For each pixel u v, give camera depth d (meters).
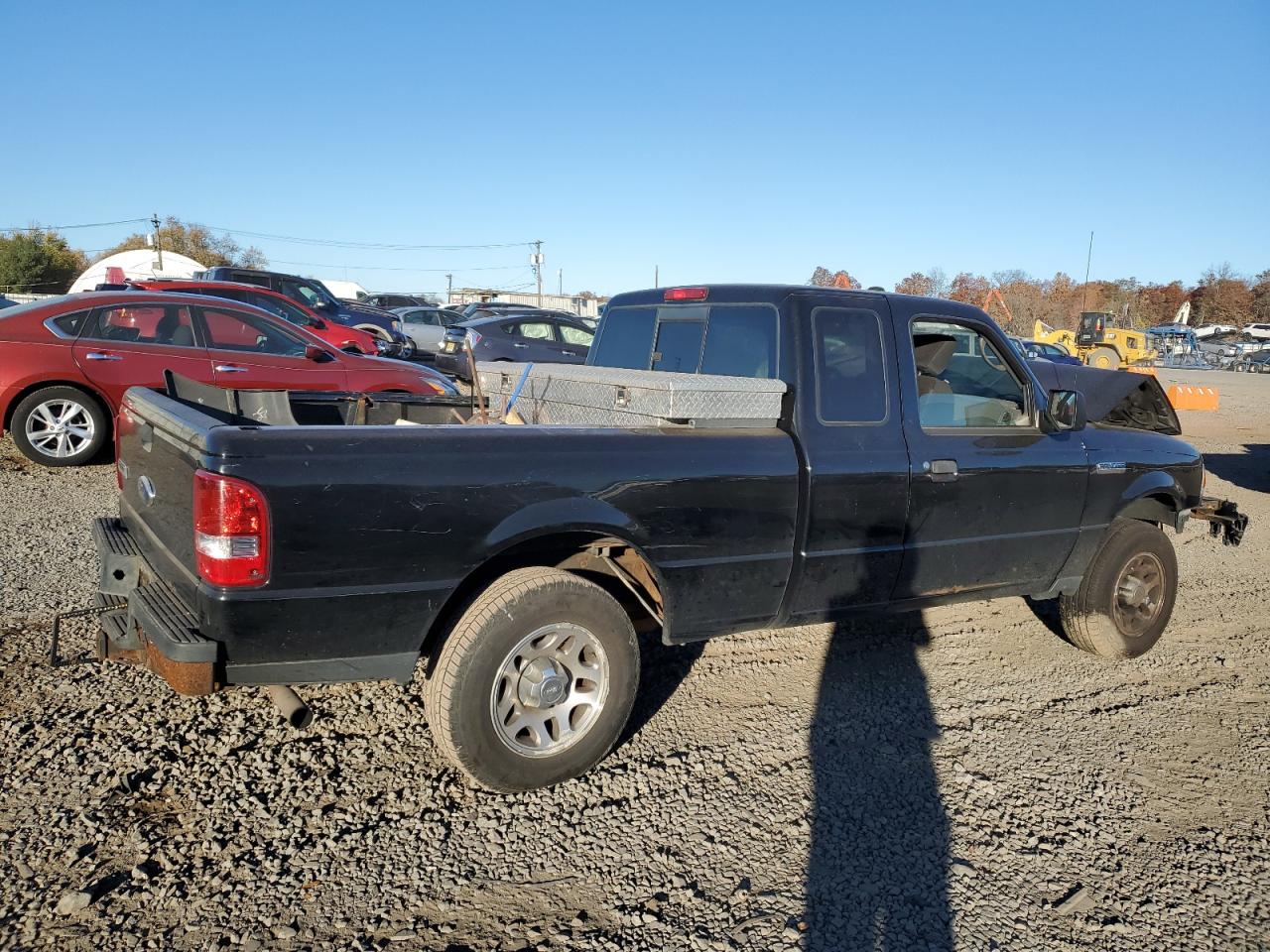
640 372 4.40
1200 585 7.16
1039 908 2.99
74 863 2.87
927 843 3.32
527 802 3.41
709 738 4.02
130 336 8.53
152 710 3.86
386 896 2.83
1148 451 5.30
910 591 4.44
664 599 3.70
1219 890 3.15
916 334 4.74
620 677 3.55
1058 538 4.89
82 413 8.48
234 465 2.83
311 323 14.03
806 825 3.38
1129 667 5.24
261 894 2.79
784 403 4.00
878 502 4.16
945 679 4.86
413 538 3.08
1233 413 24.25
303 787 3.39
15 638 4.48
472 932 2.70
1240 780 3.95
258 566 2.86
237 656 2.91
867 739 4.11
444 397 5.29
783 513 3.90
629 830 3.28
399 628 3.11
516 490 3.26
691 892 2.95
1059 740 4.23
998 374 4.82
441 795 3.41
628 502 3.50
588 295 58.50
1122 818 3.58
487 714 3.26
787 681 4.71
